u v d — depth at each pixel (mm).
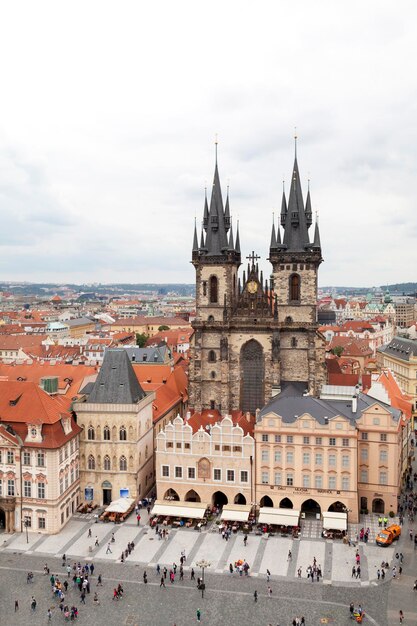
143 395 138375
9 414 122125
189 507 122625
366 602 92500
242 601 93188
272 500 125125
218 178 166125
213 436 127062
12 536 117000
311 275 156875
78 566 102250
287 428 123375
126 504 125250
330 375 180125
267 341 158375
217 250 162875
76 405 131500
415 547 110375
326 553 108562
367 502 125125
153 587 97500
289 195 160250
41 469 117625
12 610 90625
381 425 123062
